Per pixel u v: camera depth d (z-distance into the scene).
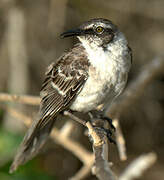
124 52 8.45
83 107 8.52
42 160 13.28
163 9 13.89
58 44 13.45
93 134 6.65
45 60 13.41
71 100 8.49
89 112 8.95
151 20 13.95
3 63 13.47
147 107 13.99
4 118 12.22
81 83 8.29
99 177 4.87
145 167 9.27
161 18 13.88
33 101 8.89
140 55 13.80
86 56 8.39
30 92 13.23
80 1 13.67
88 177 12.90
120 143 8.47
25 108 12.45
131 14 13.87
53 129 9.29
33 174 10.62
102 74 8.14
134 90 9.62
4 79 13.48
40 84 13.43
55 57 13.38
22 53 12.99
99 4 13.80
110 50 8.30
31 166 10.70
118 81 8.32
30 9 13.49
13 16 13.16
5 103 11.97
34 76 13.43
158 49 13.70
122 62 8.33
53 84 8.72
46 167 13.25
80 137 13.21
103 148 6.39
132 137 14.06
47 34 13.42
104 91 8.25
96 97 8.30
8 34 13.24
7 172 10.20
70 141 9.23
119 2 13.81
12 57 12.96
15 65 12.90
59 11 13.19
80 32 8.49
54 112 8.62
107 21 8.50
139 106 13.95
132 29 13.88
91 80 8.21
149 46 13.83
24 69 12.95
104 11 13.78
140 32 13.93
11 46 13.00
